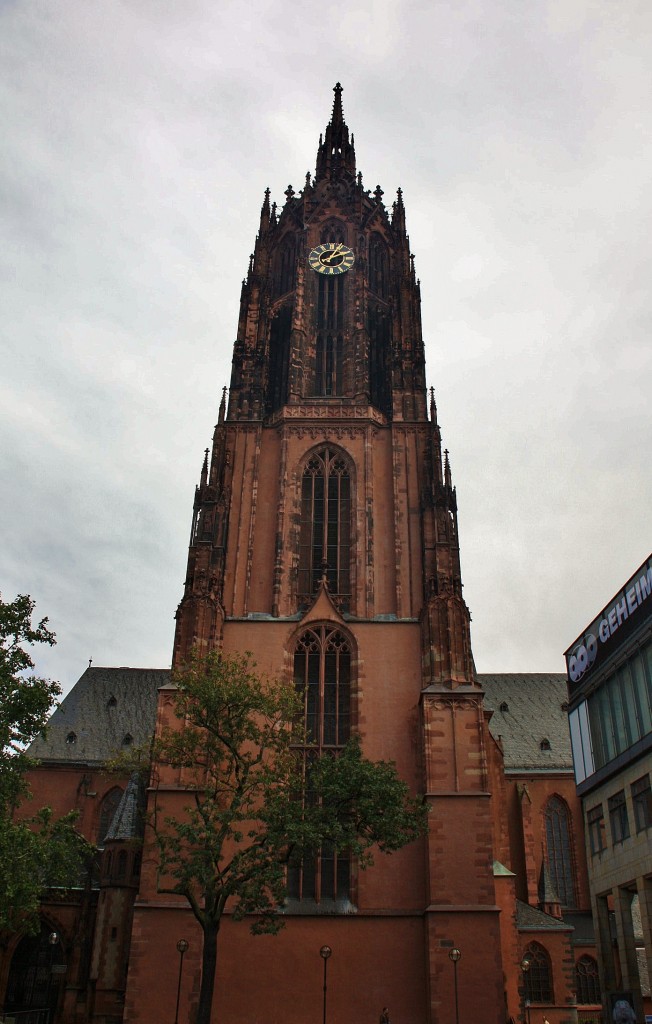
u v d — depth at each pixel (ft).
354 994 186.09
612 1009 176.76
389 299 293.64
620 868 189.67
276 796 161.99
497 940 183.83
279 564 237.04
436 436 251.39
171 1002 181.06
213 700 171.63
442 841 193.57
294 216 314.96
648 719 181.37
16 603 172.96
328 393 277.23
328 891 199.00
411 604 231.30
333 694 221.66
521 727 336.08
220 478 245.86
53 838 178.09
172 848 163.02
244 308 286.87
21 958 256.52
